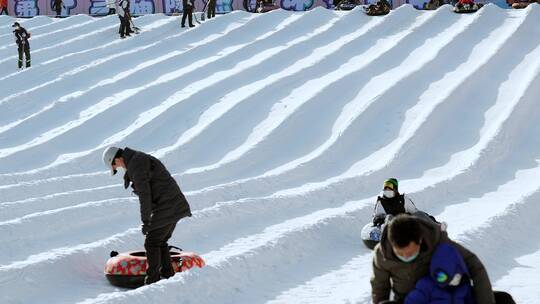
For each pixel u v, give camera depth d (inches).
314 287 460.4
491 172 855.7
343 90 1133.7
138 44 1497.3
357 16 1528.1
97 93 1198.9
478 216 655.8
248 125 1033.5
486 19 1416.1
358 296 414.3
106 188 735.1
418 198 709.9
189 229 594.9
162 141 1007.0
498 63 1200.8
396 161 882.1
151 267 435.5
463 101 1068.5
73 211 621.0
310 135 1004.6
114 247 539.2
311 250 545.3
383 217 556.4
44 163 946.1
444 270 223.8
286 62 1299.2
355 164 912.3
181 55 1368.1
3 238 557.0
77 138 1023.0
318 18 1533.0
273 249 516.4
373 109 1040.8
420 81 1147.9
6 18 1712.6
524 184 805.2
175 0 1756.9
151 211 425.7
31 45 1536.7
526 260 518.0
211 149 971.3
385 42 1364.4
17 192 733.9
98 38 1557.6
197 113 1082.7
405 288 231.8
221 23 1556.3
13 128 1074.7
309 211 698.2
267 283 467.5
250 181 784.9
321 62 1258.6
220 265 462.3
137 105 1133.1
